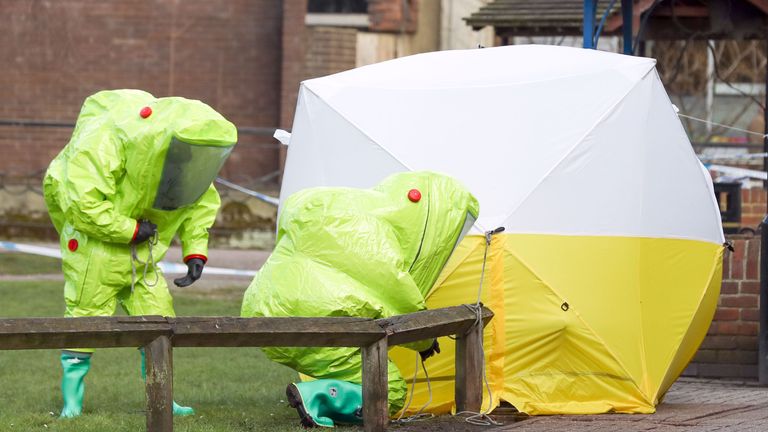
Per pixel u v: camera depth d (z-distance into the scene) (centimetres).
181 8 7769
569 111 2502
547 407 2395
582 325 2408
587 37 3641
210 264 6328
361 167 2523
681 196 2598
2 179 7519
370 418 2028
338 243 2230
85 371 2533
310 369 2289
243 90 7756
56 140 7875
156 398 1816
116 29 7806
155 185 2422
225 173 7712
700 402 2717
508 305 2388
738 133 8006
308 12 7538
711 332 3288
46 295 5006
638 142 2516
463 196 2300
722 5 4350
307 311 2200
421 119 2523
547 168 2442
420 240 2258
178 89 7794
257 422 2325
